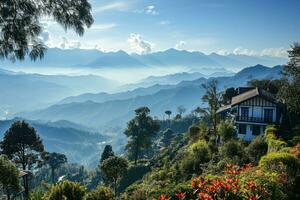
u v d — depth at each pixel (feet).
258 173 53.16
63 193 85.25
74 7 31.99
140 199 70.13
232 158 117.19
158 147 484.74
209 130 213.05
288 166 59.77
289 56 139.44
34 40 31.89
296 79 139.13
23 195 129.90
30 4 30.19
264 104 179.83
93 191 87.25
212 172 112.16
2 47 30.66
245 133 183.83
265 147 121.39
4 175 108.99
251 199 43.06
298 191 53.21
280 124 169.68
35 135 202.80
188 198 51.39
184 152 191.31
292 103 141.38
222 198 44.98
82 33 32.71
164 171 163.32
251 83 263.29
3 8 29.12
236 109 196.54
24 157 200.95
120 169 162.40
